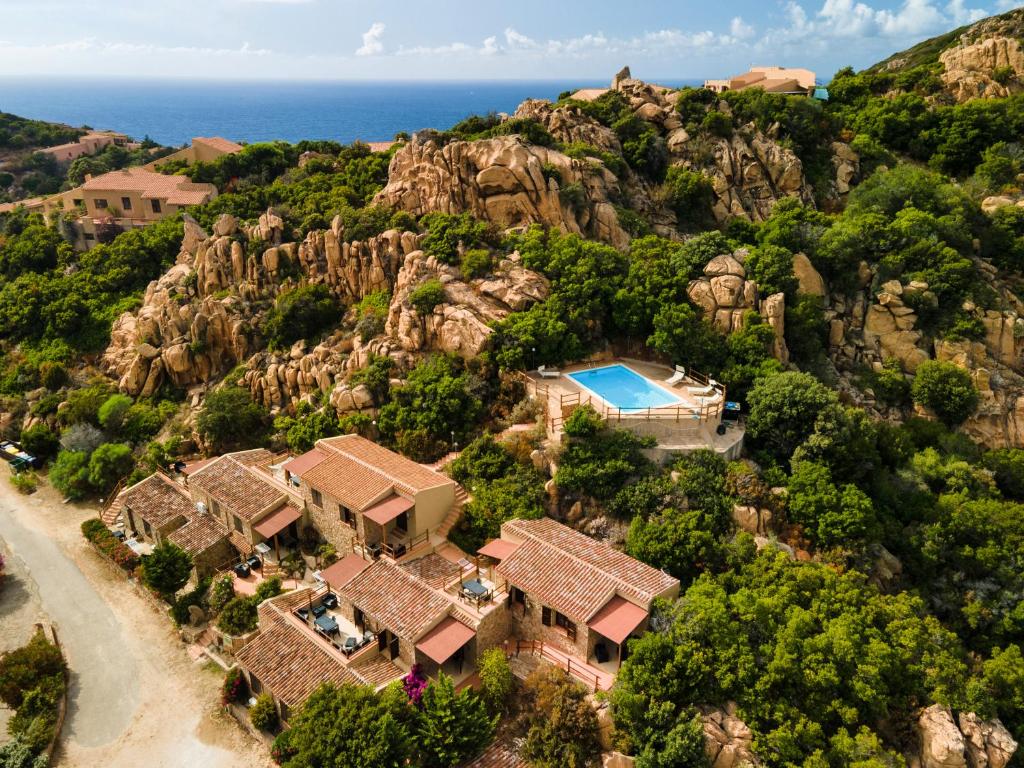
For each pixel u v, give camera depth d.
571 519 44.25
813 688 32.94
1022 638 41.16
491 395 52.66
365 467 46.50
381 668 36.97
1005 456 53.66
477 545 43.72
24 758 35.00
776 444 47.59
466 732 31.84
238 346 66.88
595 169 67.94
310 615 39.91
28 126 182.00
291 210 76.88
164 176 103.75
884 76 94.31
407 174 68.94
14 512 59.25
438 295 55.81
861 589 38.41
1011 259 65.44
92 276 81.69
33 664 40.03
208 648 43.16
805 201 74.88
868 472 47.06
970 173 79.50
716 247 58.16
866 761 30.22
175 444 60.06
